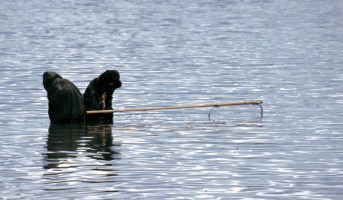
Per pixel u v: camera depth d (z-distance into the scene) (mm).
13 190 44531
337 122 63250
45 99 73375
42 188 44906
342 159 51438
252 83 83250
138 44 121438
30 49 113625
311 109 68750
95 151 53500
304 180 46719
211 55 107688
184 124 63000
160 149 54156
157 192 44344
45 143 55906
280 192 44469
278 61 101375
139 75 88938
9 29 143250
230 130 60469
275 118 65125
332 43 122875
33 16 172250
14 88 79250
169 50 113625
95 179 46688
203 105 65188
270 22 160625
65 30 142625
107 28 146750
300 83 83062
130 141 56656
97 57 105500
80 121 63281
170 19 166500
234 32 140500
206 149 54188
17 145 55250
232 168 49219
